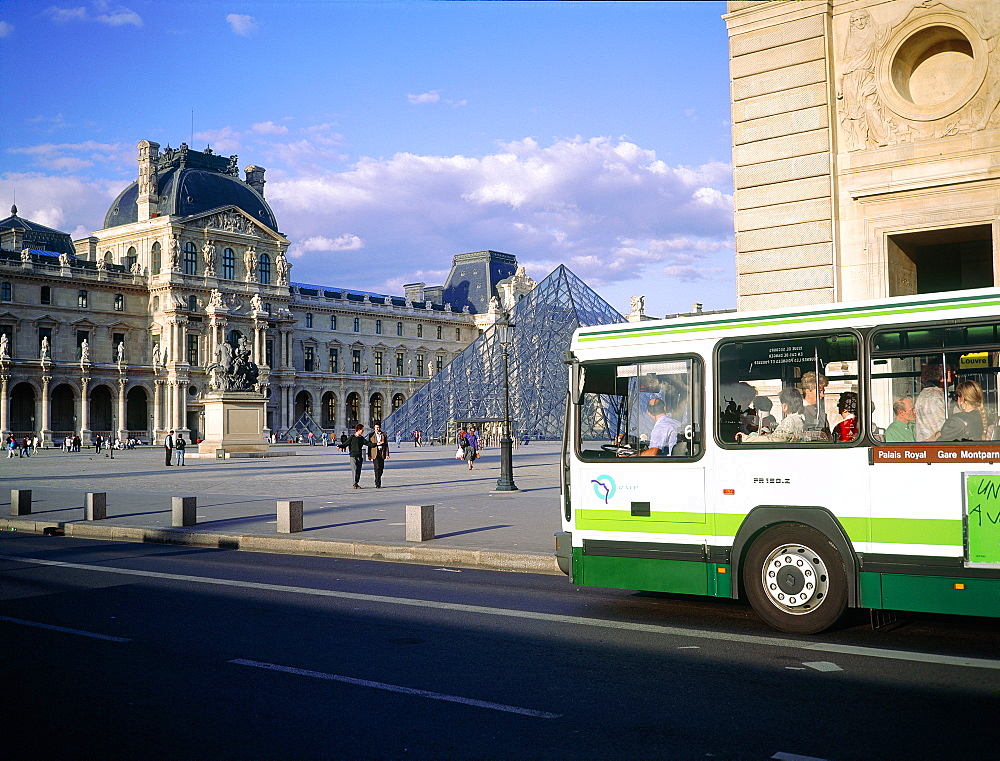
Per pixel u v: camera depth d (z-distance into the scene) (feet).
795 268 76.69
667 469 41.78
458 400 365.81
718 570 40.27
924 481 36.27
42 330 422.41
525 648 35.17
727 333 41.04
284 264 504.43
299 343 528.63
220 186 486.79
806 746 24.04
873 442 37.37
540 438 329.72
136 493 114.42
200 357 457.68
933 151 70.90
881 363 37.65
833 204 75.10
